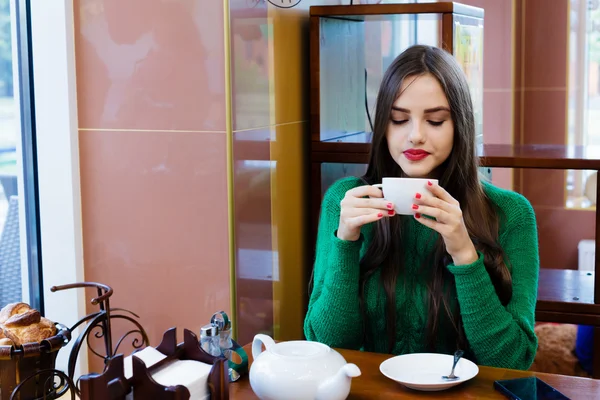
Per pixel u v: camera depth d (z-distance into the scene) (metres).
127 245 1.92
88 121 1.89
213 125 1.84
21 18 1.84
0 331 1.36
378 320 1.76
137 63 1.86
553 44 3.81
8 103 1.85
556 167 2.28
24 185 1.89
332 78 2.48
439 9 2.29
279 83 2.21
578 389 1.36
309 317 1.76
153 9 1.83
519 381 1.36
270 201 2.16
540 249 3.91
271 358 1.28
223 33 1.80
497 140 3.85
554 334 2.49
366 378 1.41
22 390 1.33
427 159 1.66
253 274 2.04
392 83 1.66
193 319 1.93
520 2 3.80
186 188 1.88
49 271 1.92
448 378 1.38
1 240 1.87
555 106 3.85
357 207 1.60
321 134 2.46
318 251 1.88
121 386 1.15
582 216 3.83
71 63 1.86
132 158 1.89
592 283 2.50
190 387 1.20
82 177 1.91
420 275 1.74
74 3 1.86
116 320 1.94
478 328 1.60
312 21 2.41
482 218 1.72
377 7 2.34
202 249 1.89
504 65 3.77
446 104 1.64
